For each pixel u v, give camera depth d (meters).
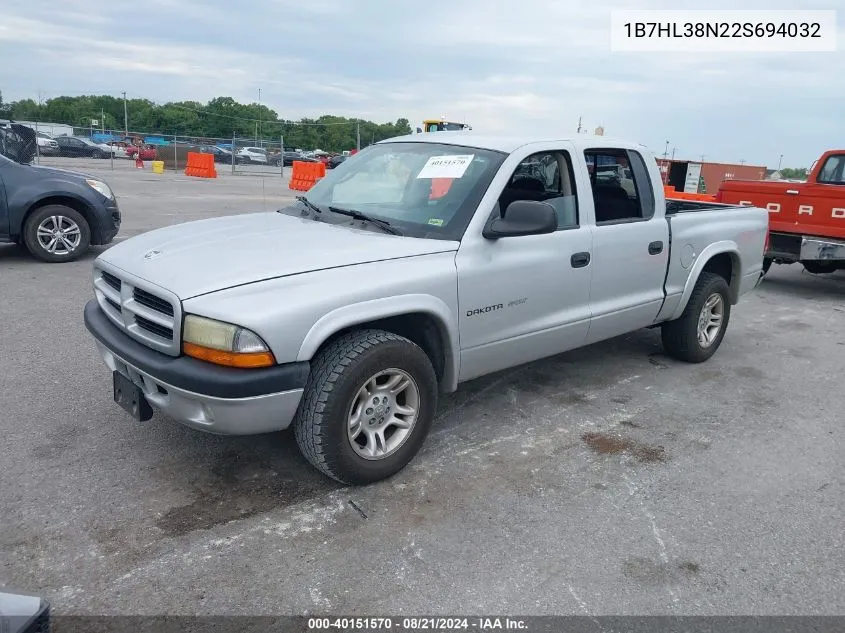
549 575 2.95
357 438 3.60
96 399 4.49
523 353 4.27
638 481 3.79
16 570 2.84
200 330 3.03
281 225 4.07
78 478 3.54
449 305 3.69
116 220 9.25
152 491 3.46
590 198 4.53
